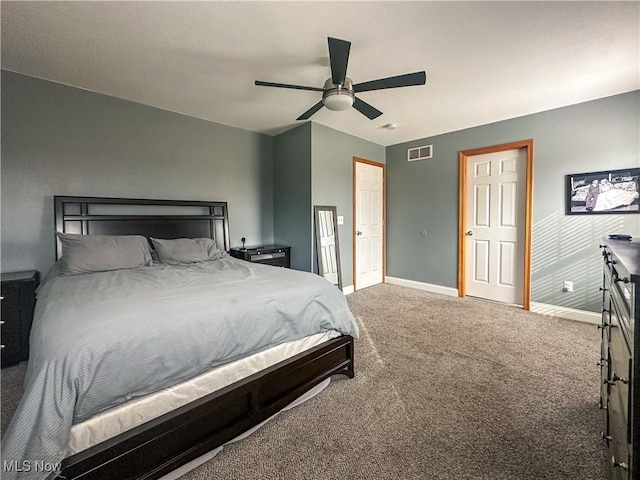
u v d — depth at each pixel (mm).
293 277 2094
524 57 2164
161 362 1165
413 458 1302
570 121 3053
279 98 2945
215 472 1235
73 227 2682
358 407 1673
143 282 1929
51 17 1729
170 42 1992
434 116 3424
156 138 3209
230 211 3873
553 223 3193
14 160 2459
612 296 1188
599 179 2887
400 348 2445
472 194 3928
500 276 3719
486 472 1221
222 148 3770
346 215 4227
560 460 1278
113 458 1025
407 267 4652
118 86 2691
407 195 4602
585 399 1716
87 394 996
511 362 2182
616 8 1642
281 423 1542
